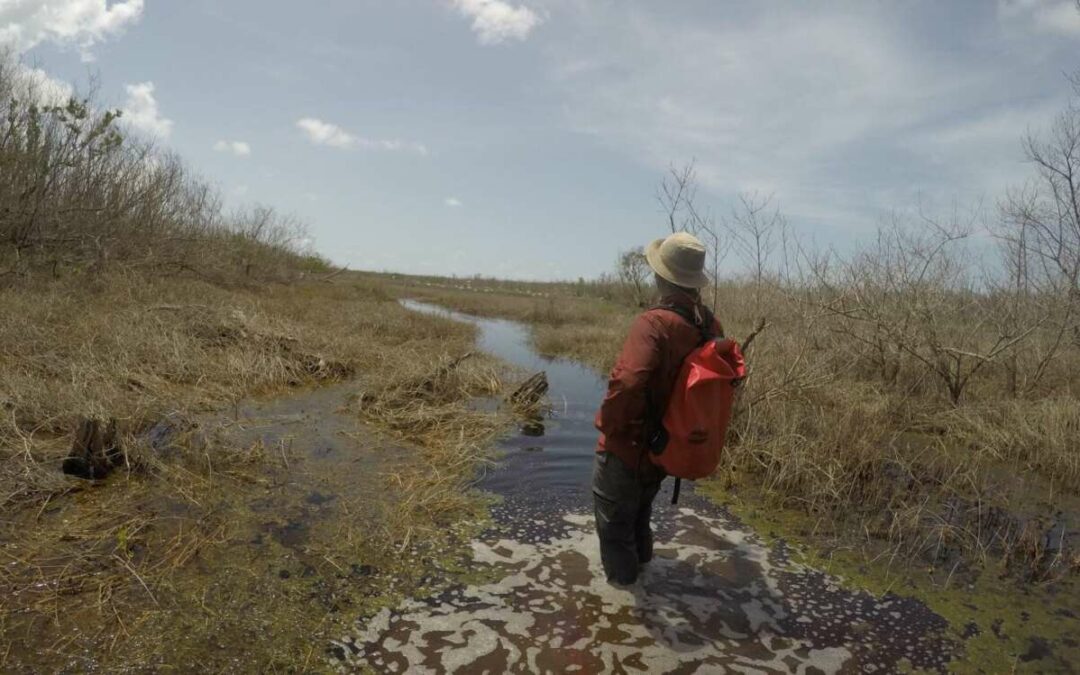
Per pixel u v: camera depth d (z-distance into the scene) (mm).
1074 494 5637
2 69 11422
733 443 6145
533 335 16172
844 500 5023
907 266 8781
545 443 6359
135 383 6477
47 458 4551
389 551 3799
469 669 2805
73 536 3588
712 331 3256
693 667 2918
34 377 5898
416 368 8250
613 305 25438
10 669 2521
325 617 3104
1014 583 3906
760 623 3311
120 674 2566
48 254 11531
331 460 5254
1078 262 8070
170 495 4234
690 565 3891
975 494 5469
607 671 2846
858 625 3352
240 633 2912
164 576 3285
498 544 4020
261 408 6648
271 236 20422
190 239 15320
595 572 3719
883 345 8969
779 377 7109
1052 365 8562
